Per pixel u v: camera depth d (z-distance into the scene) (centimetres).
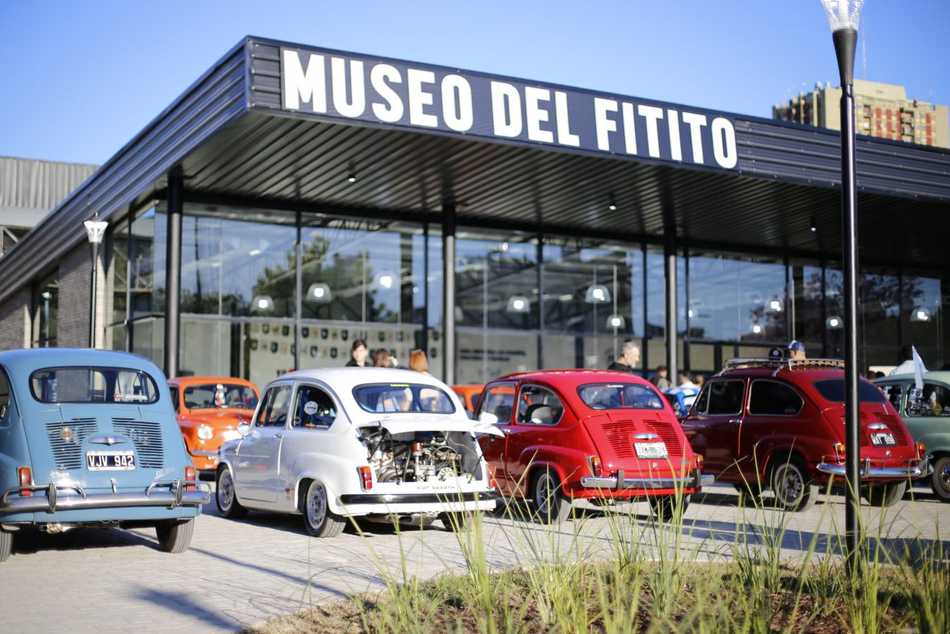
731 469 1341
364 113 1591
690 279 2770
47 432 876
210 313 2150
